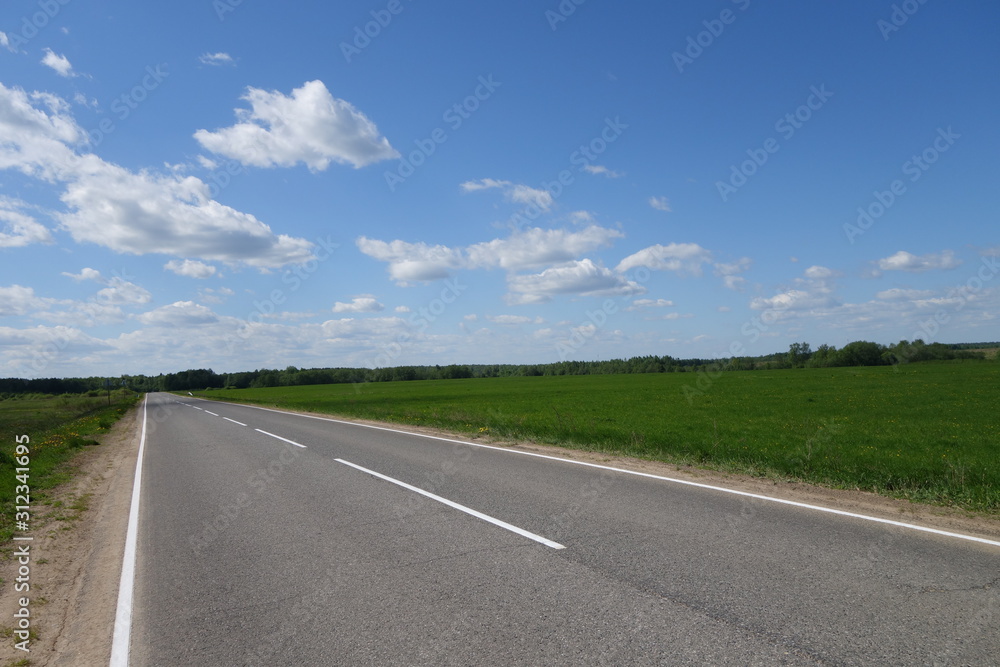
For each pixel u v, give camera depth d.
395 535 6.60
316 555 6.02
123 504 9.55
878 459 12.30
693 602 4.37
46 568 6.24
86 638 4.38
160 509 8.89
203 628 4.38
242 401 55.38
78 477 13.00
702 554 5.50
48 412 41.66
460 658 3.66
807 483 9.12
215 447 17.06
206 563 5.98
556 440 15.12
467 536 6.42
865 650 3.56
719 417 23.50
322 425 23.77
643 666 3.45
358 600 4.73
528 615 4.26
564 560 5.47
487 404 35.88
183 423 28.62
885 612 4.10
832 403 28.62
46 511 9.23
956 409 24.59
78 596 5.35
